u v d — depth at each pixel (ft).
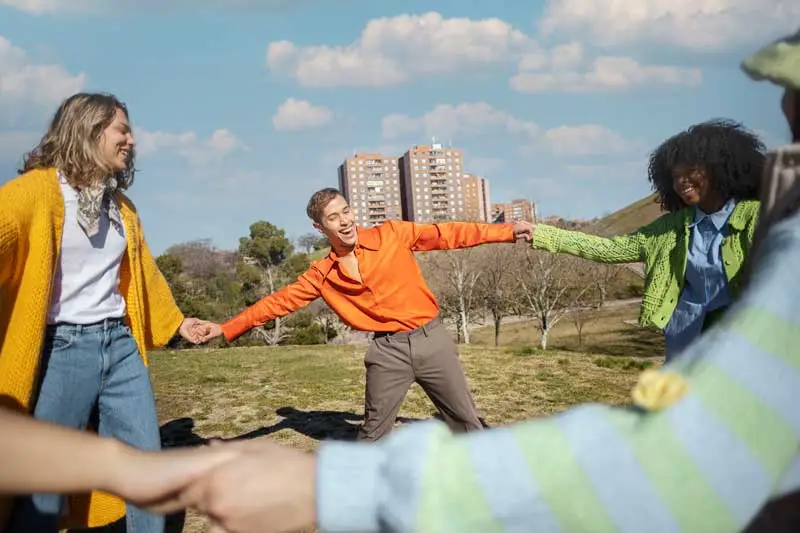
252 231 137.90
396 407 14.40
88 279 9.52
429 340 13.98
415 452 1.75
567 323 135.64
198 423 20.34
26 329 8.57
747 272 2.21
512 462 1.67
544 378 25.81
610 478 1.60
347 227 13.93
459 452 1.73
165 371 30.17
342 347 40.29
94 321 9.56
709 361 1.69
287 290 14.51
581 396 22.65
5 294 8.61
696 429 1.60
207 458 2.02
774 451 1.62
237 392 24.80
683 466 1.58
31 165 9.29
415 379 14.25
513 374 26.68
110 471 2.05
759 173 8.54
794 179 2.08
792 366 1.66
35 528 8.32
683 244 9.61
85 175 9.31
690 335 9.38
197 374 29.12
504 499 1.64
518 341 122.62
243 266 130.93
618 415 1.73
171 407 22.47
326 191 14.07
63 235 9.26
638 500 1.58
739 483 1.59
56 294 9.27
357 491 1.77
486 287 111.14
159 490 1.95
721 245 9.07
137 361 10.16
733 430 1.60
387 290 13.93
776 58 2.01
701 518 1.58
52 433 2.11
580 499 1.60
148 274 11.62
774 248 1.88
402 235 14.24
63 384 9.32
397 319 13.91
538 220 124.98
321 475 1.82
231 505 1.89
